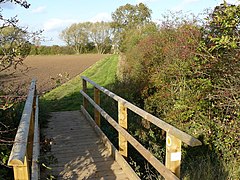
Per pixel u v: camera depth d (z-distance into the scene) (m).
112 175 3.68
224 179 3.66
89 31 53.72
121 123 3.98
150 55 8.59
